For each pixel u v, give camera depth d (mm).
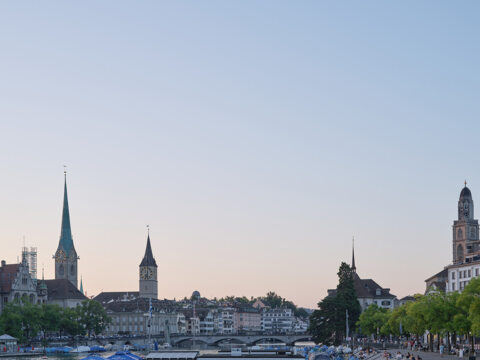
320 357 149625
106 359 158625
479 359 140625
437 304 160000
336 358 174500
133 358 160750
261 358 157875
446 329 156250
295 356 160250
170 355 160625
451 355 159125
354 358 171750
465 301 145000
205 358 159875
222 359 158250
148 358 160875
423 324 162625
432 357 152875
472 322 136000
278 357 158625
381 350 199000
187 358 159500
